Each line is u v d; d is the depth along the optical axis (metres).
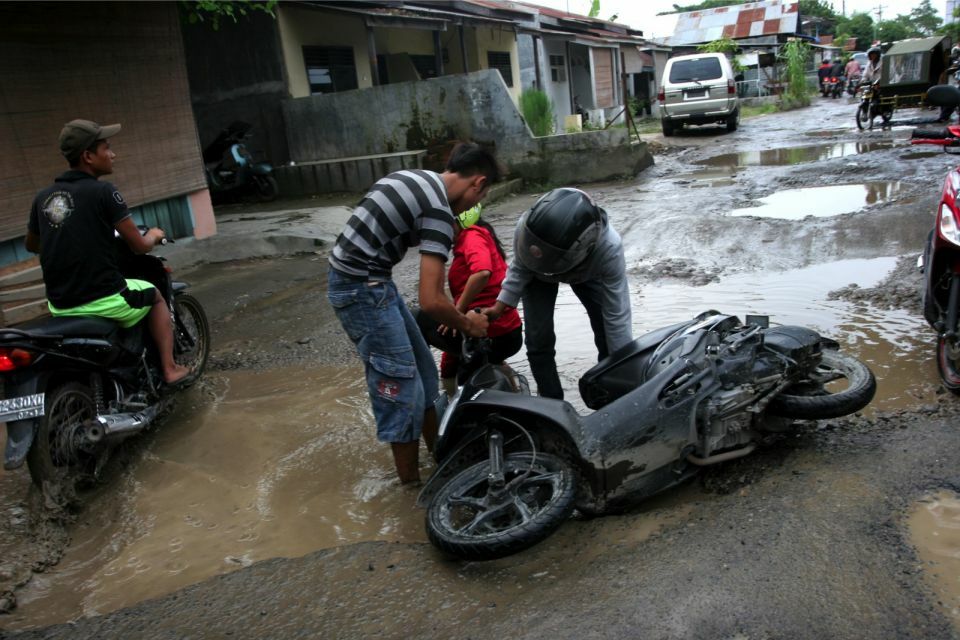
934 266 4.16
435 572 2.95
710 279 6.67
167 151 9.40
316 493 3.80
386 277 3.51
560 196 3.55
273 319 6.95
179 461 4.24
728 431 3.28
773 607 2.42
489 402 3.23
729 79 19.81
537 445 3.27
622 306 3.85
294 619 2.75
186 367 4.92
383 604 2.78
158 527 3.57
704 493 3.34
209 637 2.70
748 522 2.93
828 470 3.25
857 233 7.51
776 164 13.35
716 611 2.44
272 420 4.69
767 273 6.66
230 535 3.46
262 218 11.44
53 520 3.63
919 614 2.32
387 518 3.50
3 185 7.01
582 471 3.12
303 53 14.75
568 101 26.23
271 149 14.59
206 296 7.86
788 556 2.67
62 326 3.84
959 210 4.00
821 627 2.32
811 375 3.67
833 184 10.58
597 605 2.56
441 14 16.66
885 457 3.31
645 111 34.12
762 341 3.43
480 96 13.76
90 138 4.02
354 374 5.40
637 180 13.55
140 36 8.94
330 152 14.38
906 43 17.36
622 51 28.92
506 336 4.43
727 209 9.68
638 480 3.15
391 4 14.67
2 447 4.54
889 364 4.45
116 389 4.28
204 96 14.54
